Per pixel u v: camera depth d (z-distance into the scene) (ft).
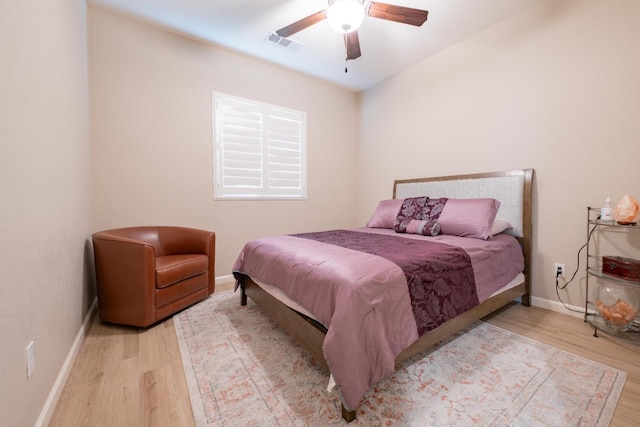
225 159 10.00
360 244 6.48
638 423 3.62
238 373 4.75
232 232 10.27
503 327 6.41
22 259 3.18
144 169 8.48
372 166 13.08
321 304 4.30
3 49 2.88
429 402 4.04
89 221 7.07
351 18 5.73
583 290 6.88
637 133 6.02
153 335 6.05
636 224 5.54
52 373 3.98
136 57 8.25
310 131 12.24
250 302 8.08
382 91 12.39
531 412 3.83
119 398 4.12
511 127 8.07
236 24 8.33
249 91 10.40
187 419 3.76
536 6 7.43
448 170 9.82
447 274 5.23
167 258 7.67
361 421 3.68
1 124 2.80
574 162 6.93
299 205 12.03
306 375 4.72
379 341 3.87
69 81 5.37
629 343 5.61
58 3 4.75
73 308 5.20
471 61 8.95
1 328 2.70
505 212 8.05
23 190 3.25
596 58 6.51
